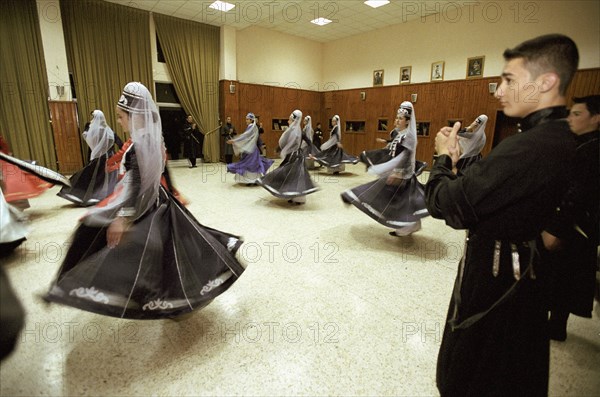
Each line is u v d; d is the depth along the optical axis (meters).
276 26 9.24
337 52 10.60
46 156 6.36
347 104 10.51
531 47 0.82
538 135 0.80
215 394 1.36
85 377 1.42
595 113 1.46
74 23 6.41
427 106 8.52
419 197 3.00
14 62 5.86
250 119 5.55
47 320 1.82
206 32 8.34
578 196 1.37
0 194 2.58
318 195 5.12
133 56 7.25
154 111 1.45
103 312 1.26
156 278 1.40
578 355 1.66
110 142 4.22
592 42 5.92
